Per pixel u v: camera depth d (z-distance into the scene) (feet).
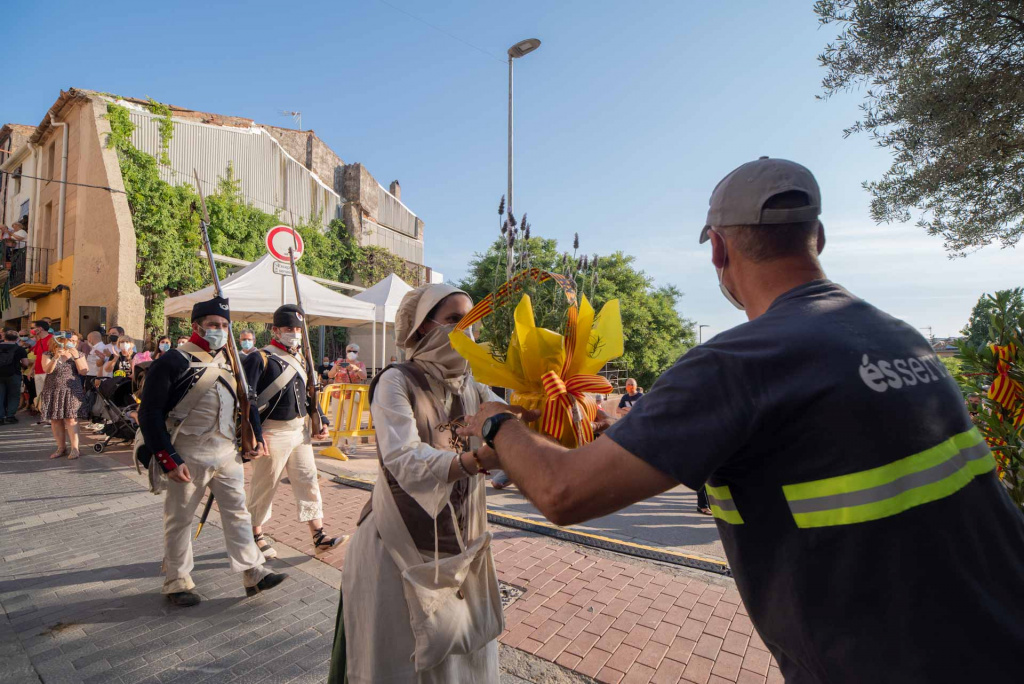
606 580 12.84
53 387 26.07
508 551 14.71
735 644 10.09
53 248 61.87
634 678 9.08
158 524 16.90
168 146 57.82
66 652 9.94
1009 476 7.09
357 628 6.20
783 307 3.60
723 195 4.00
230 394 12.08
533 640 10.22
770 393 3.20
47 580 12.88
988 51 20.17
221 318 12.15
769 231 3.79
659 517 18.86
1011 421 7.36
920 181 21.97
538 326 5.41
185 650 10.03
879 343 3.41
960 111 20.29
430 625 5.84
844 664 3.11
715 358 3.38
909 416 3.20
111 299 51.19
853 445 3.11
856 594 3.10
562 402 4.92
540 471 3.71
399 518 6.11
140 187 54.08
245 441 12.20
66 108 57.47
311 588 12.52
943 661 3.01
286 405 13.99
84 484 21.53
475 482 6.75
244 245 63.26
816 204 3.85
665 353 76.13
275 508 18.60
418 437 6.14
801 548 3.22
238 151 64.64
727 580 12.91
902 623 3.04
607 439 3.42
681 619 11.01
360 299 39.09
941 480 3.21
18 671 9.37
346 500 19.66
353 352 41.06
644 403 3.47
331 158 81.30
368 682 5.98
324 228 76.79
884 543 3.08
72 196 58.08
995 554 3.32
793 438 3.21
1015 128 20.24
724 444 3.21
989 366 7.65
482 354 5.35
